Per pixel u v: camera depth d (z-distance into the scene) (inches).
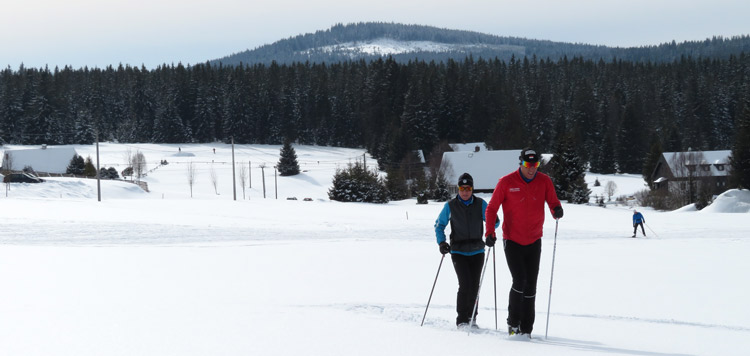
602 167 4387.3
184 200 1947.6
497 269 501.0
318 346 198.5
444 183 2866.6
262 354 186.4
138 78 5920.3
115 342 198.8
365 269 488.7
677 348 210.7
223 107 5703.7
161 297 311.0
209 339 205.5
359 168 2733.8
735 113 4874.5
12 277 389.7
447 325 250.1
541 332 246.5
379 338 213.5
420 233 1094.4
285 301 305.9
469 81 5388.8
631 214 1834.4
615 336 235.5
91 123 5334.6
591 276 462.0
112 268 458.6
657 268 519.8
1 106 5177.2
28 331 214.2
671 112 5251.0
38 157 3612.2
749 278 444.8
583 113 4928.6
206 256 593.6
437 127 4827.8
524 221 235.5
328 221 1400.1
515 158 3120.1
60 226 1014.4
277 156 4808.1
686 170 2960.1
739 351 206.7
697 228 1247.5
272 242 852.6
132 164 3708.2
